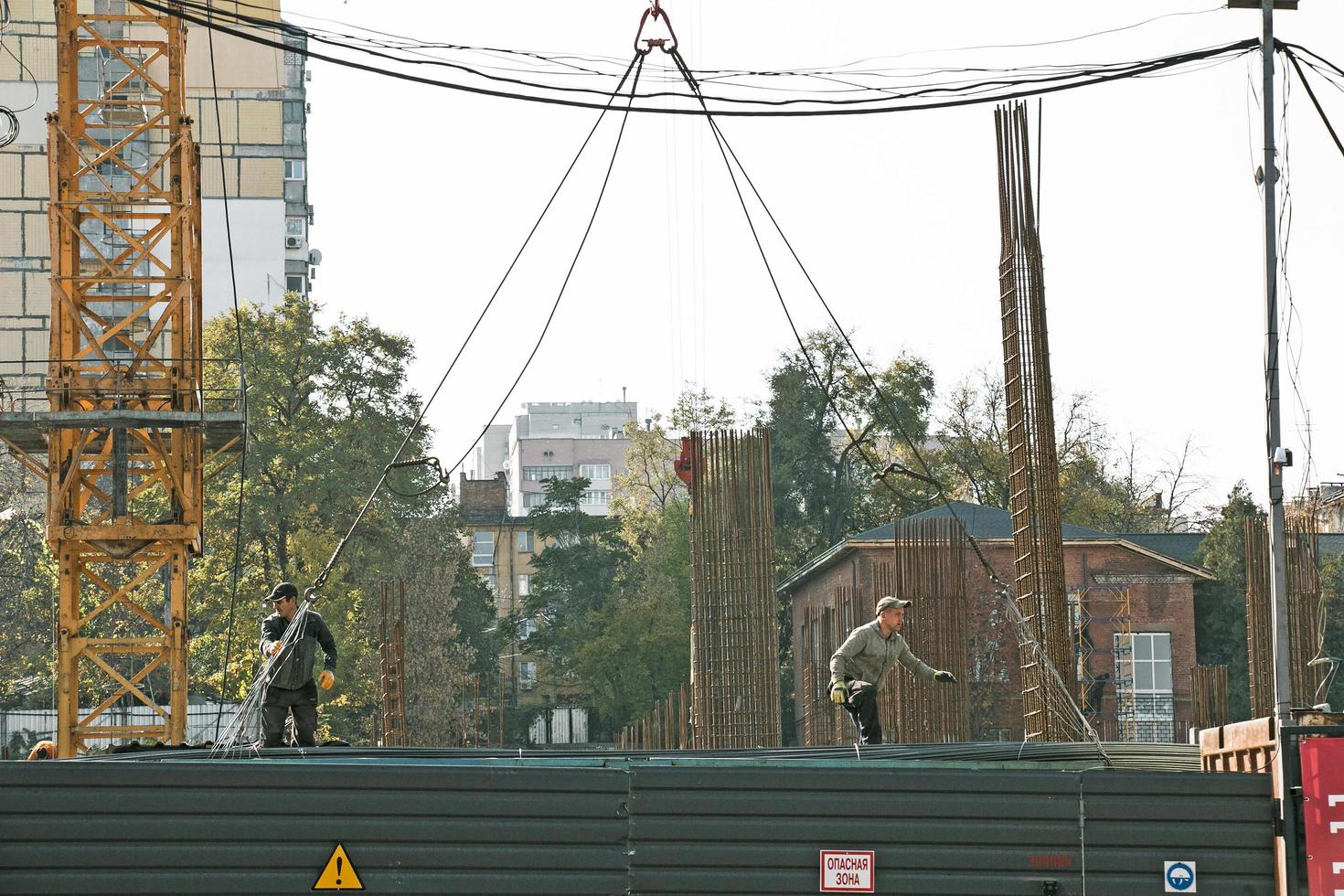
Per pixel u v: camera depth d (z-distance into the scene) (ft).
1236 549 418.72
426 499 502.38
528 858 95.04
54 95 650.43
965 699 208.74
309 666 129.90
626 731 305.32
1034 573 171.53
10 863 92.17
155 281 237.04
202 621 444.55
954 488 562.25
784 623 529.86
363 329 485.97
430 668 475.31
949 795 96.53
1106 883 96.02
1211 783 96.94
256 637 419.13
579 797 95.66
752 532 199.72
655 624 578.25
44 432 229.45
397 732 265.95
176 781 93.76
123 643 231.09
